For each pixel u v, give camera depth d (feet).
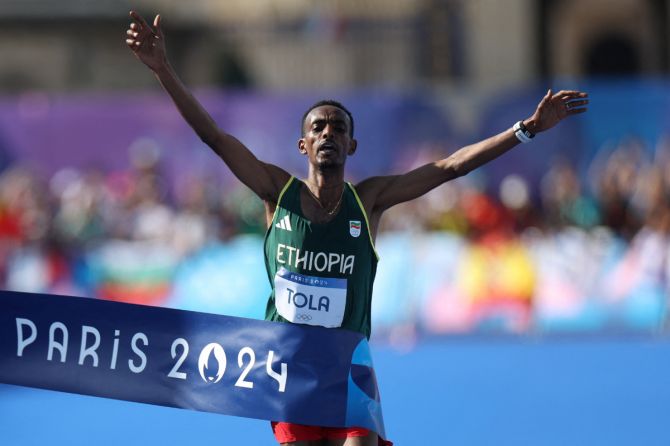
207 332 54.85
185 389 54.65
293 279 53.11
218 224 160.76
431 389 112.57
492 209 161.48
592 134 163.63
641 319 158.20
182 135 164.76
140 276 159.63
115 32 264.31
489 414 97.81
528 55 253.85
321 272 52.90
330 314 53.11
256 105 164.96
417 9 250.16
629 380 117.60
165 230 160.66
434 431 89.92
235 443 86.12
